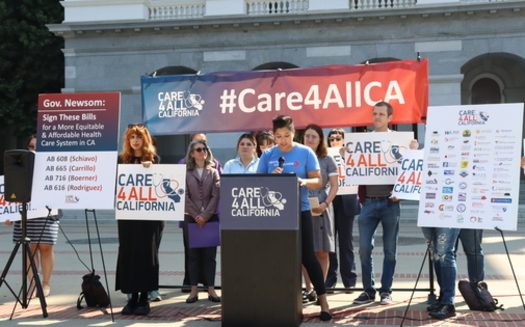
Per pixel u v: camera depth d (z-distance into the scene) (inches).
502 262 403.9
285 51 898.7
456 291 309.6
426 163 239.6
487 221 225.6
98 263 422.6
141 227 263.1
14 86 1050.7
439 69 861.8
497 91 1082.1
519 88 1065.5
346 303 281.4
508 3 832.3
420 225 236.1
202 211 295.6
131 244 262.1
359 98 293.9
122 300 302.4
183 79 314.2
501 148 228.8
